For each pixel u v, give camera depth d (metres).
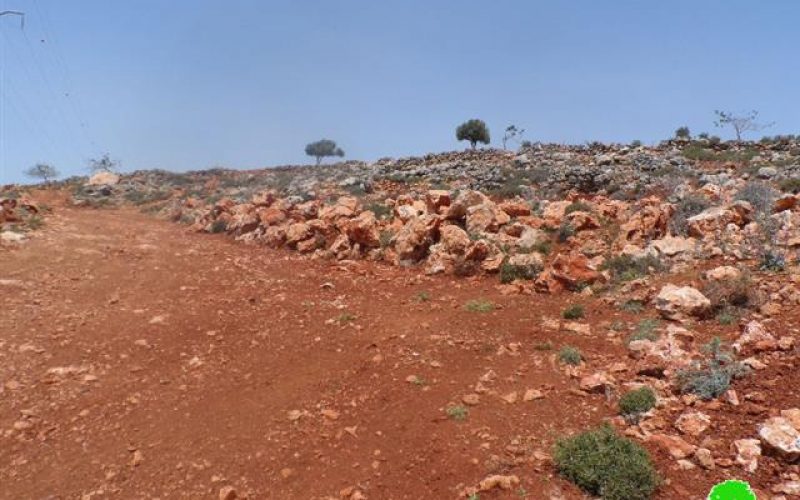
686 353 8.39
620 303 10.91
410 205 18.52
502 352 9.48
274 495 6.34
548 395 7.97
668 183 18.41
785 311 9.07
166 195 32.19
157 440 7.34
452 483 6.30
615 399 7.66
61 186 35.81
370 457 6.92
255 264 15.95
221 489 6.35
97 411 7.95
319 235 17.92
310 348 10.08
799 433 6.06
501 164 26.52
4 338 9.82
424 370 8.99
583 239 14.62
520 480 6.20
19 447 7.09
